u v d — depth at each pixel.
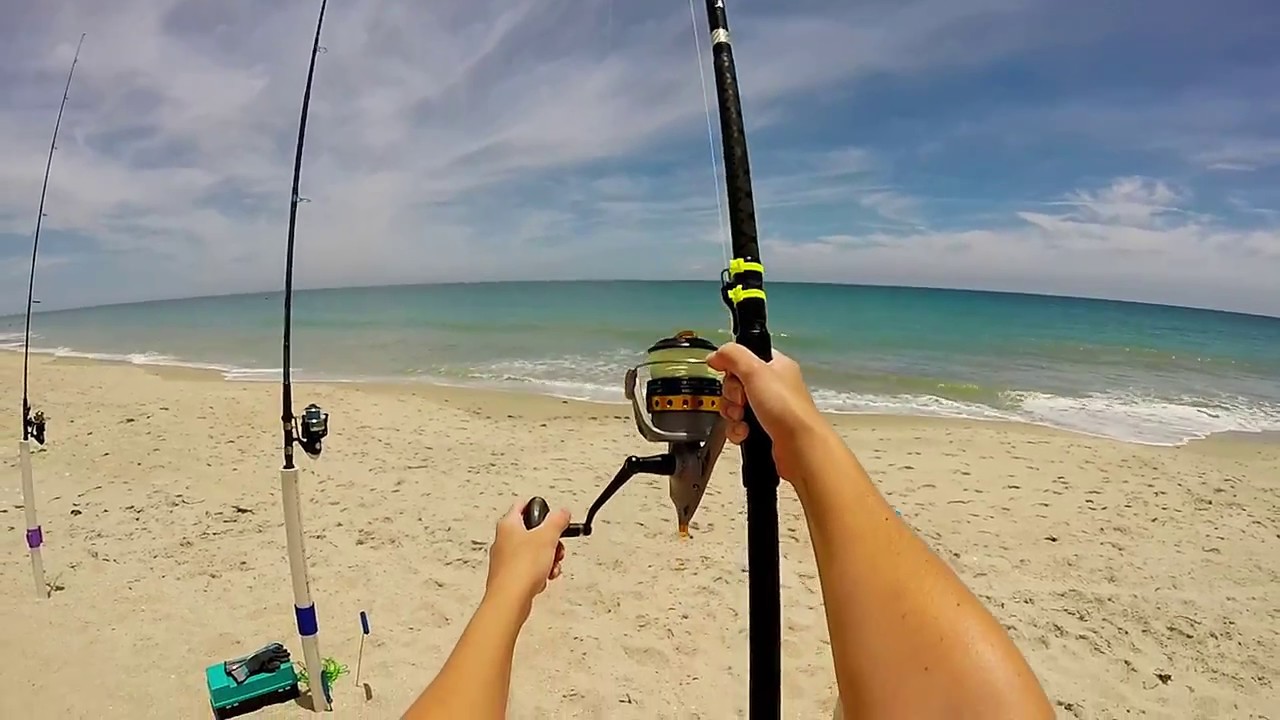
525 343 20.20
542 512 1.02
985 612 0.66
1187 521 6.32
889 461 7.98
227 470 7.18
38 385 12.40
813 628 4.37
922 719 0.60
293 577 3.38
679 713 3.66
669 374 1.25
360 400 10.99
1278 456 8.88
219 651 4.03
